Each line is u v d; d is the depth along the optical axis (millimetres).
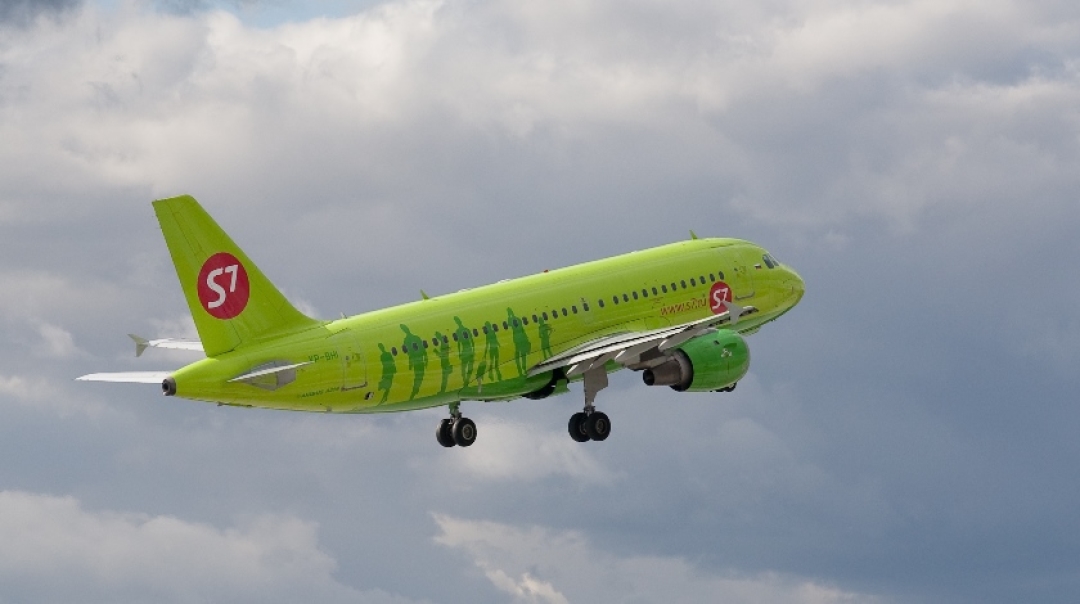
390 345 174625
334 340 171250
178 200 163500
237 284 166500
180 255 163875
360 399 174125
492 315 184500
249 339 167125
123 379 171625
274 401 168500
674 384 193750
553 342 189500
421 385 177625
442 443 195625
